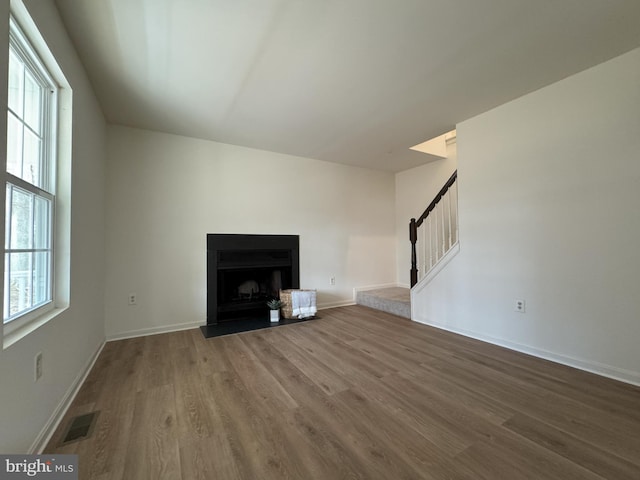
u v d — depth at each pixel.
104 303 3.04
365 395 1.96
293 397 1.94
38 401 1.41
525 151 2.72
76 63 1.98
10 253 1.32
